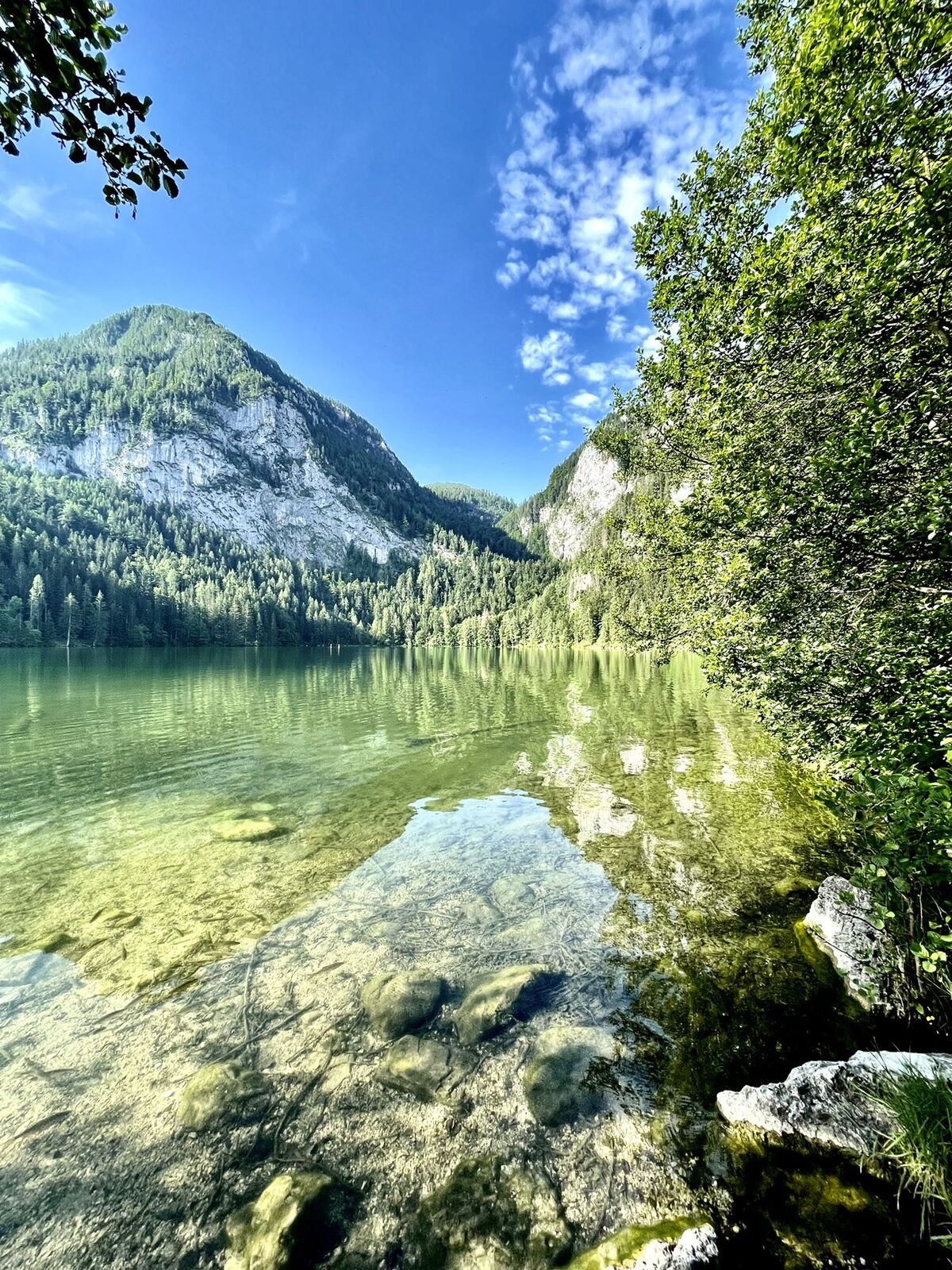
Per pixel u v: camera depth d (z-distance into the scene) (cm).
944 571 497
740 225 977
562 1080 541
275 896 967
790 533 596
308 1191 432
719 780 1588
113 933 852
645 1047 584
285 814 1412
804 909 852
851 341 538
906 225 452
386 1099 532
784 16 862
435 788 1628
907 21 512
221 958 781
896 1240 368
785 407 716
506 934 830
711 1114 494
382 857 1134
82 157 284
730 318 845
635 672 5828
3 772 1812
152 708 3197
